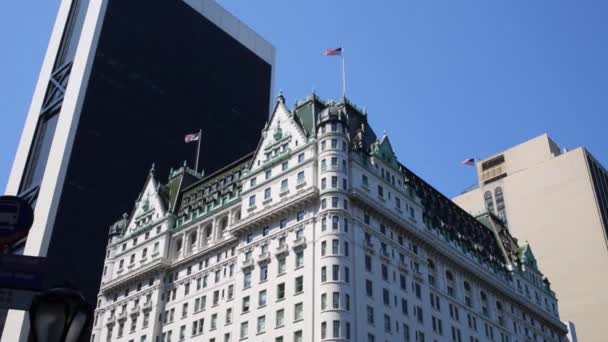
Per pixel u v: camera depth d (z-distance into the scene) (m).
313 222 95.25
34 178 187.88
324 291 87.50
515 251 144.62
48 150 189.88
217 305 104.44
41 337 12.62
